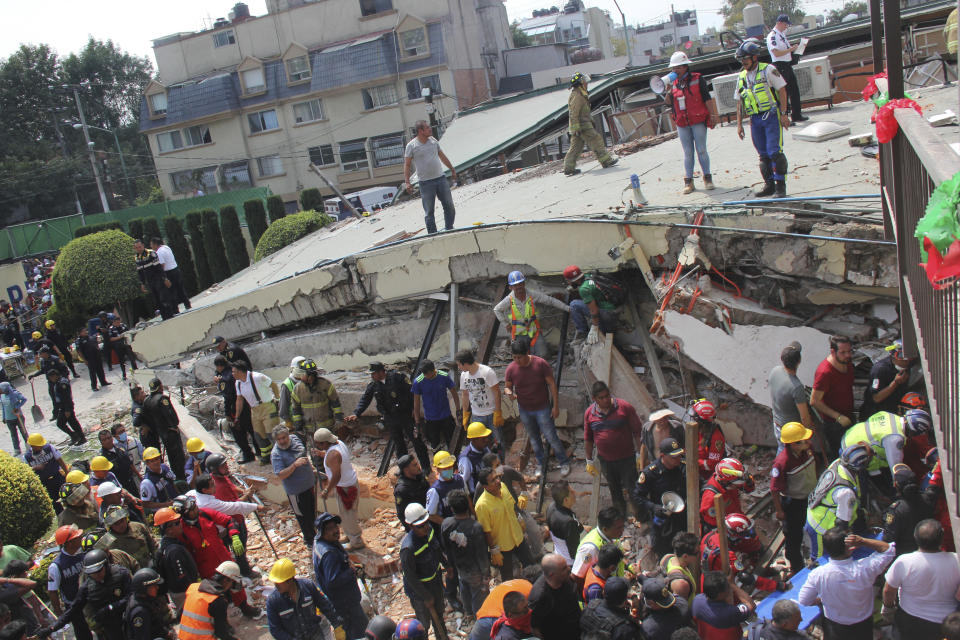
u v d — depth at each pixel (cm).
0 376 1711
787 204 774
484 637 557
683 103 873
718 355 779
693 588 570
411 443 1022
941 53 1411
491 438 882
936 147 314
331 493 935
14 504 1054
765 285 802
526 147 1923
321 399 988
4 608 673
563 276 948
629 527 780
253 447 1142
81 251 2153
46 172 5256
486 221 1055
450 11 4203
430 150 1026
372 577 814
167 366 1383
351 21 4372
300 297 1166
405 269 1049
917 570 471
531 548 738
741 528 600
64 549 732
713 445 692
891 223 651
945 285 262
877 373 664
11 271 3028
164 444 1080
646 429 720
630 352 895
